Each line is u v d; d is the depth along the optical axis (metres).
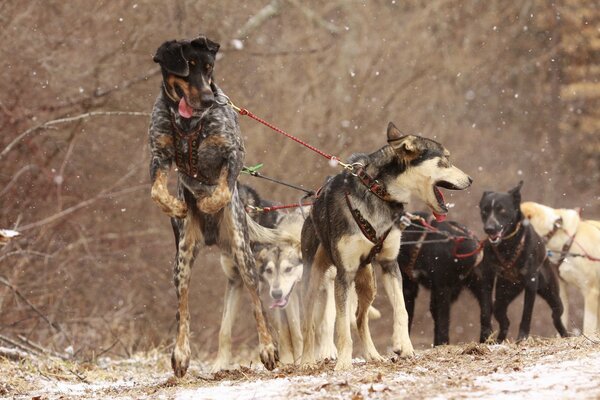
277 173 21.52
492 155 30.03
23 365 12.04
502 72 31.62
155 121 9.24
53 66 18.59
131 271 18.62
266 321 9.67
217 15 21.61
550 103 33.56
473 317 22.00
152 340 16.02
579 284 14.98
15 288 14.42
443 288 13.59
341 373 8.88
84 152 19.03
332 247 9.66
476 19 29.88
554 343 10.87
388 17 26.22
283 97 22.67
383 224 9.51
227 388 8.41
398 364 9.27
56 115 18.30
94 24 19.56
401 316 9.88
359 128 23.33
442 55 27.33
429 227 13.09
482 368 8.60
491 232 13.16
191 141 9.21
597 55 34.94
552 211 14.96
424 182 9.52
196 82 9.02
